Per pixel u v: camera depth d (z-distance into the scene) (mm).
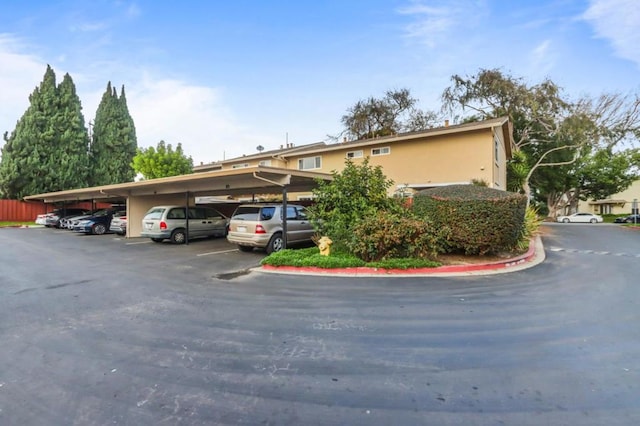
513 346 3953
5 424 2609
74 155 29750
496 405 2811
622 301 5730
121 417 2691
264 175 10312
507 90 26828
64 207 24938
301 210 12195
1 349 3996
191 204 19094
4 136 28062
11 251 12438
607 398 2893
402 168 18547
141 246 13602
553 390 3025
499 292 6344
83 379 3289
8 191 27719
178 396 2986
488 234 8680
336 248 9445
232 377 3305
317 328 4574
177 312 5320
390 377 3281
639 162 36281
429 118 33094
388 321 4824
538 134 29234
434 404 2834
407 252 8703
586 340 4109
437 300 5852
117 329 4605
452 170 17031
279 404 2854
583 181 39594
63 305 5754
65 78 30219
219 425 2586
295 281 7406
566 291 6395
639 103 25484
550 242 14180
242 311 5336
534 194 42000
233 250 12336
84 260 10414
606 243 13898
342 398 2934
